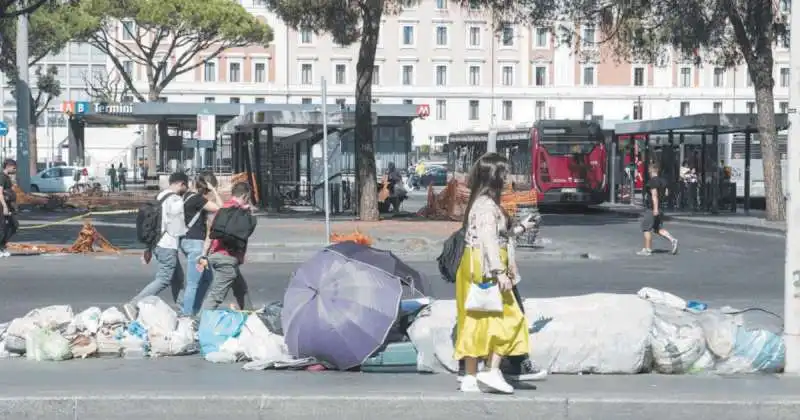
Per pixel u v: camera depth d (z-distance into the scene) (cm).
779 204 3117
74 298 1489
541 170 4000
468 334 787
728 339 901
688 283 1734
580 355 892
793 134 866
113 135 7912
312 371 917
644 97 8169
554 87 8200
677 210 3922
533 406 779
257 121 3419
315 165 3744
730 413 780
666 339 897
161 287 1252
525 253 2191
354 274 919
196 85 7900
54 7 3222
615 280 1778
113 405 783
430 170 6794
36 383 856
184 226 1241
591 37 7888
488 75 8188
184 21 5656
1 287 1609
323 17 3172
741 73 8181
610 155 4616
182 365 952
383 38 8075
